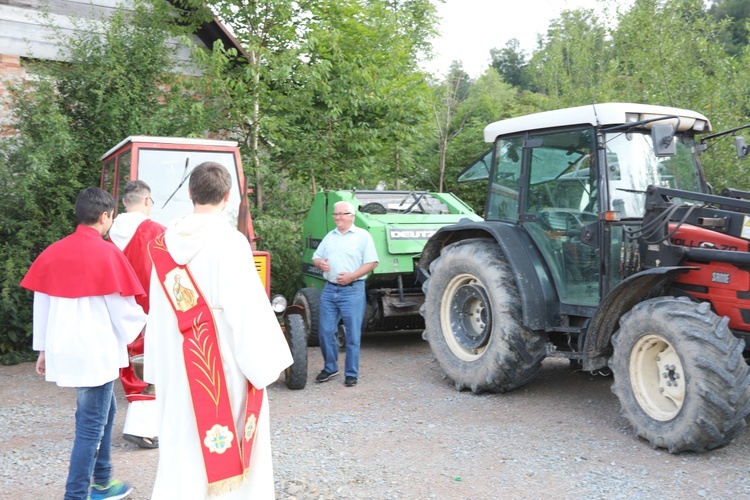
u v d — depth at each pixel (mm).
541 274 5395
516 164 5855
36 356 7500
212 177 2699
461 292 5938
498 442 4449
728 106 7926
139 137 5965
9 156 7711
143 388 4477
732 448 4258
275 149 9609
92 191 3418
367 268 5898
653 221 4590
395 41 11086
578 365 6605
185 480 2545
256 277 2672
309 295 7508
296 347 5832
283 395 5750
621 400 4500
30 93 8086
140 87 8477
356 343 6004
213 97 9148
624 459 4102
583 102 9828
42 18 9719
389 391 5816
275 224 8891
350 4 10508
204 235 2637
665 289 4660
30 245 7492
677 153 5219
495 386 5535
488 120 15023
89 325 3258
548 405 5301
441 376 6355
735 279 4223
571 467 3980
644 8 8602
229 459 2574
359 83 9992
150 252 2723
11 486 3826
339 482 3799
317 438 4586
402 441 4500
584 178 5094
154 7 9172
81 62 8422
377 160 11469
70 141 7652
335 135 9992
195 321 2600
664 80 8250
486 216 6199
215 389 2588
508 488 3686
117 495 3545
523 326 5359
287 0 9219
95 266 3293
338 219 5953
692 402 3973
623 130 4832
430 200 8391
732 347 3959
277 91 9602
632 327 4441
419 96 10234
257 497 2637
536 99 12102
